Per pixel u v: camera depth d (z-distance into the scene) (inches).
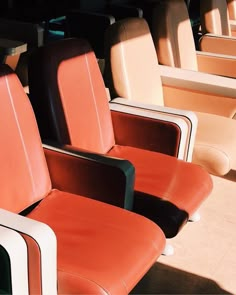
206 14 166.1
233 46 163.0
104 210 83.2
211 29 167.2
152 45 119.3
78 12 176.1
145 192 90.7
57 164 90.0
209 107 126.6
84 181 89.0
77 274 67.9
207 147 108.4
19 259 63.2
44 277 66.0
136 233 77.6
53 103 89.8
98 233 77.1
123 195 86.4
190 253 104.8
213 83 124.2
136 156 103.5
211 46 165.9
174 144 104.3
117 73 109.0
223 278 99.2
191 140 106.3
